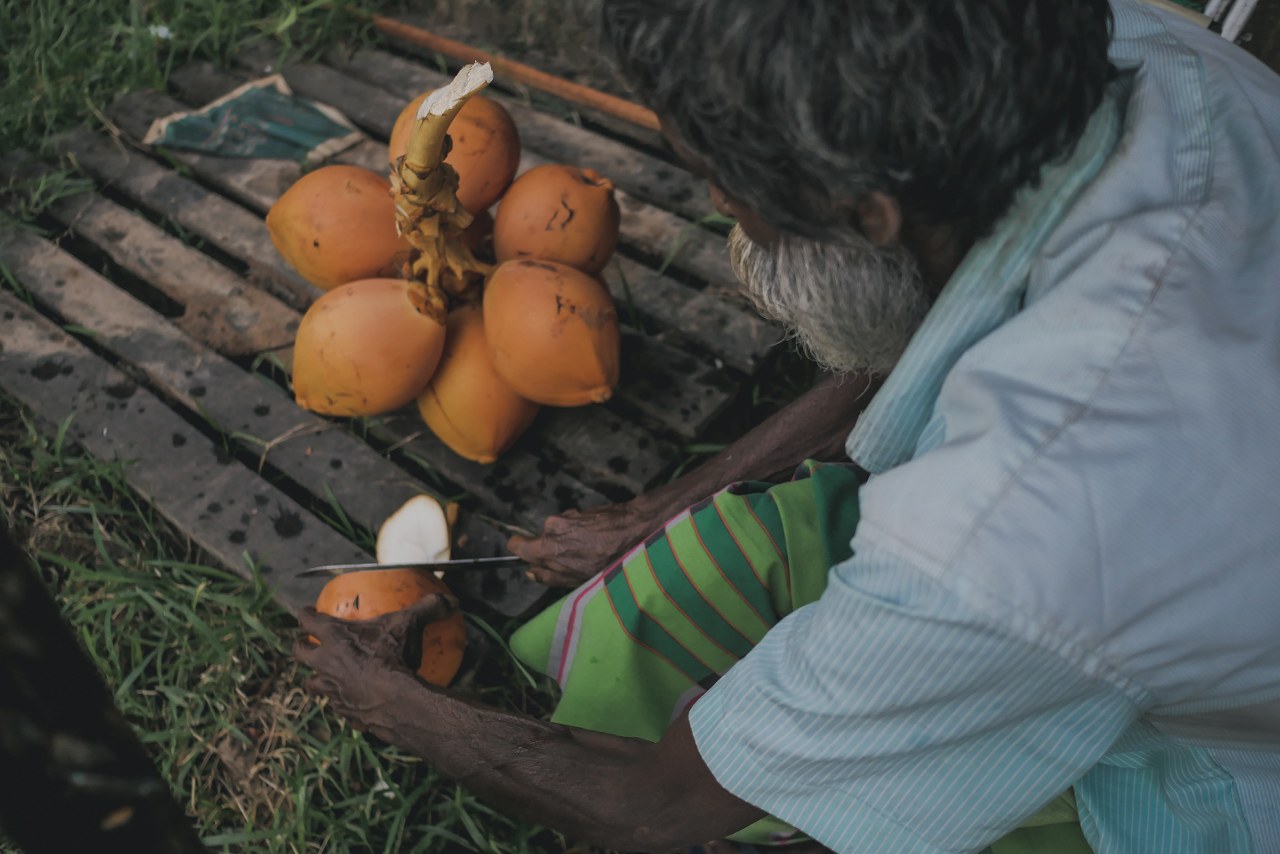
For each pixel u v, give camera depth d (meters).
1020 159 0.72
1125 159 0.79
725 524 1.16
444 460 1.70
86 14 2.41
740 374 1.86
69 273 1.95
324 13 2.44
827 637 0.78
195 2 2.41
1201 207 0.77
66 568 1.67
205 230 2.03
